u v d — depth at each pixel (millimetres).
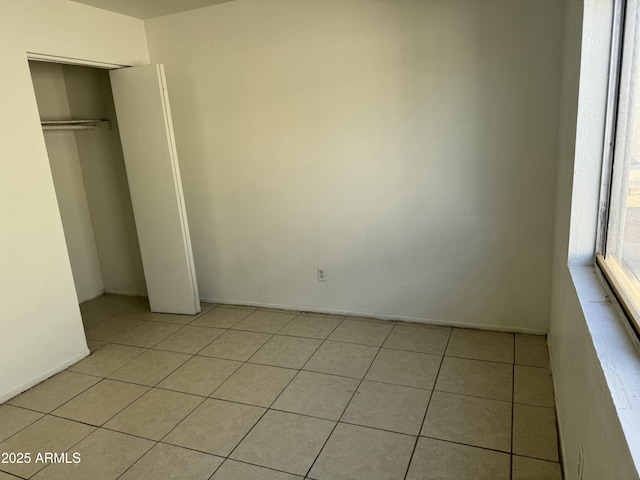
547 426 2115
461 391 2434
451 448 2016
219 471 1967
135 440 2213
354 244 3354
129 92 3400
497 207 2893
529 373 2561
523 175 2781
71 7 2992
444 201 3010
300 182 3398
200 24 3395
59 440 2248
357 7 2939
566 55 2252
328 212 3369
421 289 3240
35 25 2762
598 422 1163
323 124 3211
